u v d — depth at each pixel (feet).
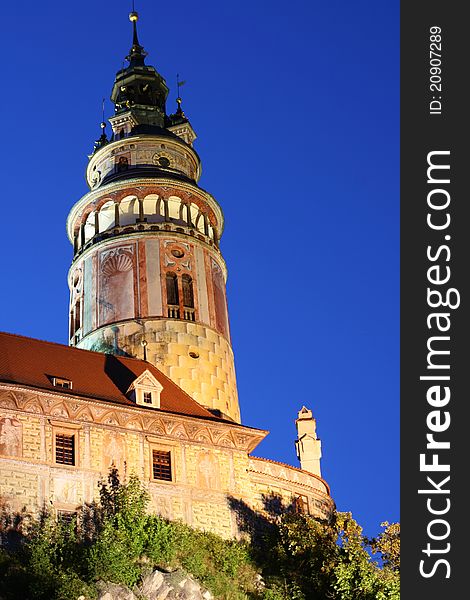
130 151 298.76
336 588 207.31
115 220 283.18
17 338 240.53
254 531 232.53
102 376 240.94
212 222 293.43
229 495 231.91
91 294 275.80
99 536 203.92
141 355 261.85
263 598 206.08
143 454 225.15
